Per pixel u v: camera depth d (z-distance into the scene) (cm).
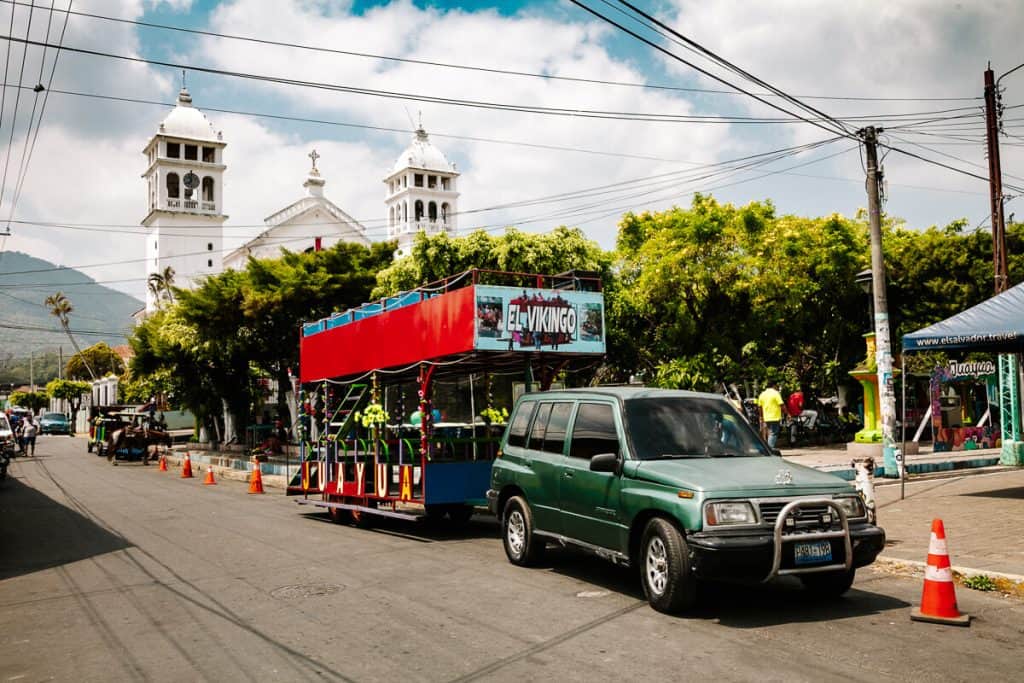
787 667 521
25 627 697
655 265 2398
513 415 973
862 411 2856
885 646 567
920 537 960
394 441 1251
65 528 1349
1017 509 1152
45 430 7056
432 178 8325
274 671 541
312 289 2791
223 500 1778
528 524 880
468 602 723
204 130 7756
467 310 1045
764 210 2588
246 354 3155
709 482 655
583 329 1123
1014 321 1237
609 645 578
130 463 3303
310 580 848
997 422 2466
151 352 3641
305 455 1578
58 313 9250
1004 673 506
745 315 2567
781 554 621
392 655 567
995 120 1983
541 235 2333
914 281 2830
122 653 602
